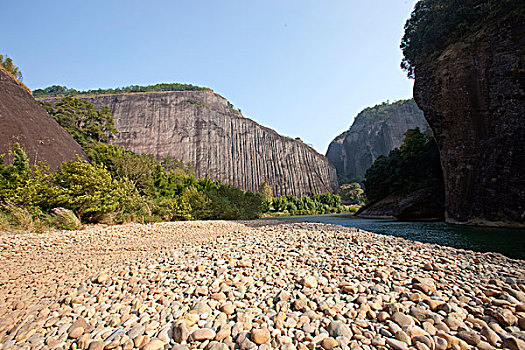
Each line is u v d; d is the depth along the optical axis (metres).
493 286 5.18
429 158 31.06
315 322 3.99
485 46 20.97
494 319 3.98
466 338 3.51
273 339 3.61
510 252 10.02
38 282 7.03
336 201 94.69
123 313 4.66
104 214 18.48
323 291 5.00
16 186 16.30
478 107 20.95
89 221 18.23
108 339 3.85
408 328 3.69
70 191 17.14
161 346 3.59
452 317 3.94
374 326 3.84
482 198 20.11
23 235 12.40
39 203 16.36
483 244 11.89
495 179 19.34
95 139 58.50
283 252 7.67
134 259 8.68
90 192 18.06
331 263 6.59
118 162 29.95
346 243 9.20
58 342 3.95
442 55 24.80
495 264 7.17
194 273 6.20
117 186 20.59
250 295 4.85
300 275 5.69
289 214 76.94
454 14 24.20
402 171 33.84
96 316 4.68
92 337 4.00
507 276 5.94
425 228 18.98
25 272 8.01
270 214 73.75
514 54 19.03
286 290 5.08
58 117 52.31
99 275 6.55
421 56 27.77
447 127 23.50
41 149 29.31
